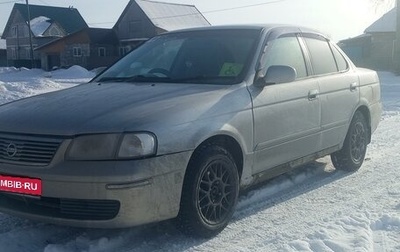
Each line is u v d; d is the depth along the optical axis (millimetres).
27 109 4184
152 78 4949
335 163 6328
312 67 5582
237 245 4129
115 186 3584
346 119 6020
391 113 12188
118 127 3686
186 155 3891
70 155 3666
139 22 52000
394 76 30422
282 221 4668
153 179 3697
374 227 4492
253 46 4953
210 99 4266
